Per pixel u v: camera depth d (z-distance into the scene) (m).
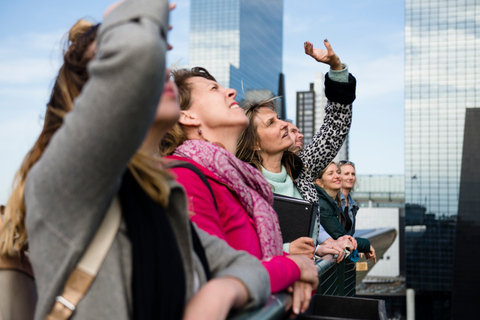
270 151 2.88
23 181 0.87
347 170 6.15
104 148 0.68
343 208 5.54
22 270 0.93
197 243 1.01
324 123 3.20
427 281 87.75
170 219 0.89
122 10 0.74
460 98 91.69
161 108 0.90
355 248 3.78
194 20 141.50
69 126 0.69
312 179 3.21
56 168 0.70
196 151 1.66
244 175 1.75
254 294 0.92
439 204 89.38
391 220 118.62
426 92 92.75
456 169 89.81
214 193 1.52
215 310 0.83
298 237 2.41
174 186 0.87
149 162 0.87
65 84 0.86
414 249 88.81
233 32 139.25
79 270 0.77
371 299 1.67
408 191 90.62
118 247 0.80
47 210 0.72
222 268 1.02
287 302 1.13
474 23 92.88
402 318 111.69
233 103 1.90
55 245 0.73
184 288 0.84
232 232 1.51
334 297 1.71
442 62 93.00
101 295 0.77
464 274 86.88
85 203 0.71
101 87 0.66
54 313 0.76
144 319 0.76
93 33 0.87
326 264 2.47
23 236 0.90
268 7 161.25
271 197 1.88
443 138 91.06
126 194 0.82
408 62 93.94
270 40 162.12
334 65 2.96
